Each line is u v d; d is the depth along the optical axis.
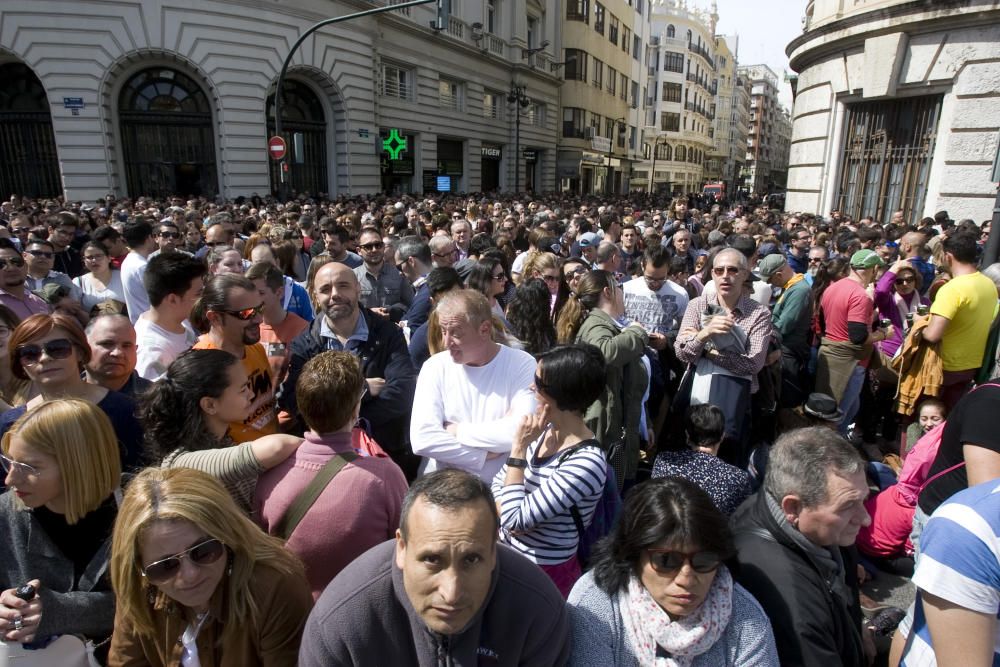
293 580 1.75
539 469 2.22
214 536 1.56
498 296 5.36
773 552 1.83
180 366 2.21
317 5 19.14
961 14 10.84
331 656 1.50
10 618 1.70
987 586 1.45
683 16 62.78
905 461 3.38
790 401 4.70
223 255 4.59
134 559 1.58
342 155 20.98
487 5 28.75
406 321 4.68
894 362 4.60
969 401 2.20
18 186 18.12
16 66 17.44
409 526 1.41
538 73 32.97
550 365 2.15
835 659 1.71
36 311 4.50
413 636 1.51
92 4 16.00
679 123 64.25
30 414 1.84
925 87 11.80
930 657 1.64
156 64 17.39
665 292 4.83
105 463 1.88
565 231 9.86
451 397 2.80
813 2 14.85
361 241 5.72
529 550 2.21
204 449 2.15
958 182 11.47
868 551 3.52
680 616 1.60
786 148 144.88
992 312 4.04
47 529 1.87
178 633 1.69
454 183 28.33
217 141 18.16
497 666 1.54
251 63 17.97
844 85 13.36
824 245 7.45
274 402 3.11
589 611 1.71
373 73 21.58
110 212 12.14
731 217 14.02
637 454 3.53
